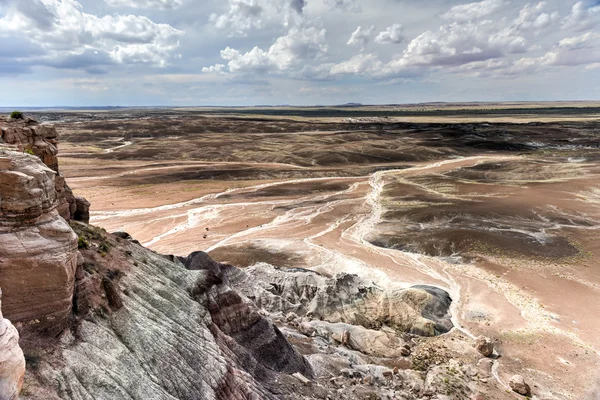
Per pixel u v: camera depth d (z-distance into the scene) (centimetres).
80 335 1183
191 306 1702
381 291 3112
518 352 2545
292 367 1973
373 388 1956
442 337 2728
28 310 1088
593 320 2952
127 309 1410
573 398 2105
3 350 806
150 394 1181
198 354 1463
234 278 3178
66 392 1006
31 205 1115
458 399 1994
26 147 1548
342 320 2888
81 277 1324
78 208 1959
